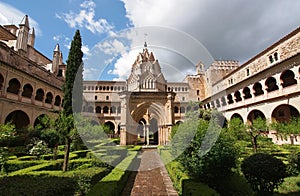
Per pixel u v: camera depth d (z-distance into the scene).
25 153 14.57
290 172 8.97
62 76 41.06
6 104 21.30
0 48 21.08
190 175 6.76
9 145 16.42
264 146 17.78
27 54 33.25
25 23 30.16
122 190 7.62
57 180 4.10
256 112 29.58
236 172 7.60
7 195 3.19
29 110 25.20
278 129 16.91
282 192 7.14
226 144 6.68
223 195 6.46
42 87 28.78
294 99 20.86
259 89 29.81
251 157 6.67
